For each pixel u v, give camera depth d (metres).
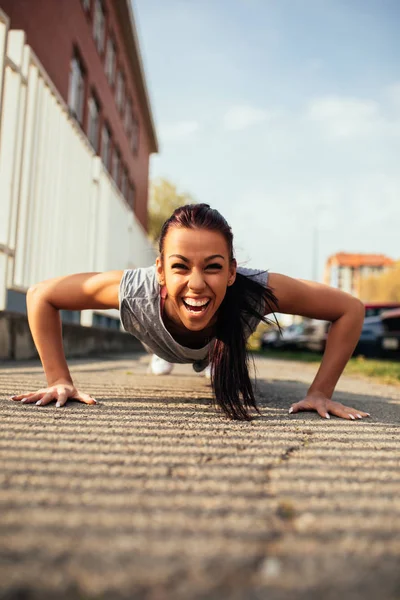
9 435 1.66
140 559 0.86
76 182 6.48
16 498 1.12
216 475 1.33
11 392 2.58
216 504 1.13
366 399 3.23
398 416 2.45
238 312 2.18
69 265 6.21
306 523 1.04
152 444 1.63
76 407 2.21
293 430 1.95
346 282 104.25
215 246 1.91
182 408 2.33
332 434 1.91
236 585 0.79
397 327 9.05
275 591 0.77
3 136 4.40
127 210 9.92
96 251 7.55
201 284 1.91
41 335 2.39
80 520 1.01
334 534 0.99
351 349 2.47
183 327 2.29
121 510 1.07
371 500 1.19
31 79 4.82
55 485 1.21
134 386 3.17
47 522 1.00
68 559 0.85
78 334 6.18
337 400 3.07
